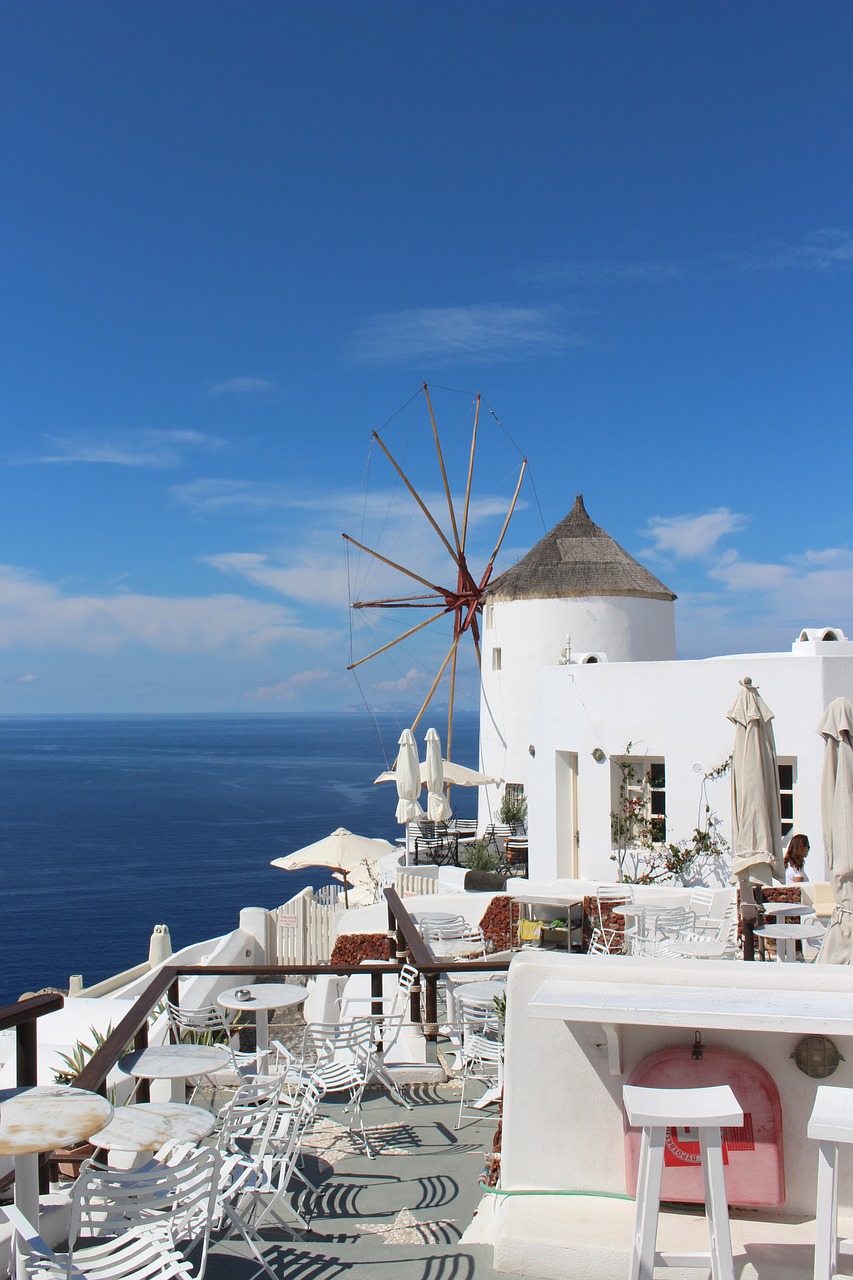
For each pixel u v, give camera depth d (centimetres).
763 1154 542
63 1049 1468
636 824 1975
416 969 867
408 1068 926
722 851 1838
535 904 1708
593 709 2002
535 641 3262
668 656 3362
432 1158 740
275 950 2162
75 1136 442
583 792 2016
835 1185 447
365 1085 876
